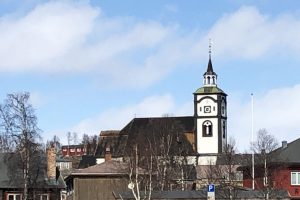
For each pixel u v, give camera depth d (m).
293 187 90.69
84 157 162.62
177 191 79.75
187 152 144.88
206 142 159.62
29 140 85.50
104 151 159.12
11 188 86.75
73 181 98.75
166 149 118.56
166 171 101.50
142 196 80.56
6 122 86.56
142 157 104.81
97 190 97.56
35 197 87.00
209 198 54.81
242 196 77.88
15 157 87.25
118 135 161.25
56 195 88.56
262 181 85.88
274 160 88.81
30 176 85.81
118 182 97.38
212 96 161.62
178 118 162.88
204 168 126.81
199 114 161.38
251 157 93.94
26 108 97.94
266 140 184.75
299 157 91.44
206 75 164.00
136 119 161.12
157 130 152.12
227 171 99.75
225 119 163.12
